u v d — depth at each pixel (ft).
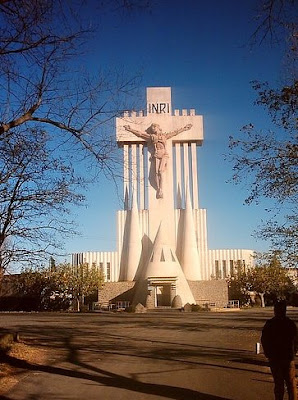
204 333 81.30
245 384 36.24
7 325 99.30
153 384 36.40
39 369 43.45
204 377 39.27
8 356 49.24
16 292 192.03
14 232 51.44
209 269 241.14
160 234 214.28
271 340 27.30
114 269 234.17
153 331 85.51
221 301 207.00
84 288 207.62
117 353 55.21
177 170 229.86
